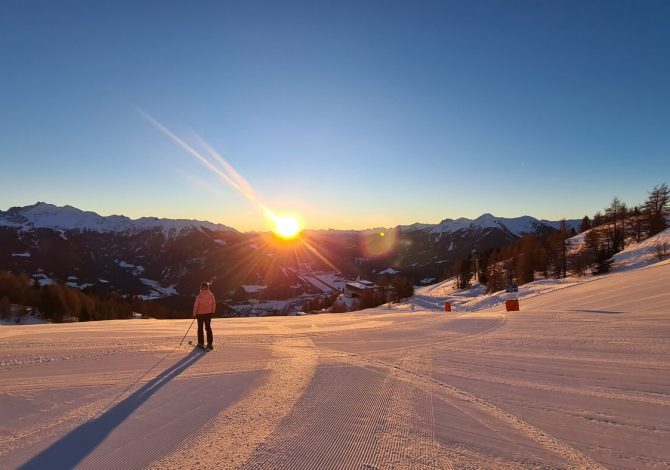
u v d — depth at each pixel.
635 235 78.19
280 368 8.52
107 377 7.77
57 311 69.50
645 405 5.77
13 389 6.97
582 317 15.31
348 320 22.27
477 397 6.39
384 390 6.83
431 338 12.67
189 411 5.84
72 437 4.95
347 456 4.38
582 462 4.21
